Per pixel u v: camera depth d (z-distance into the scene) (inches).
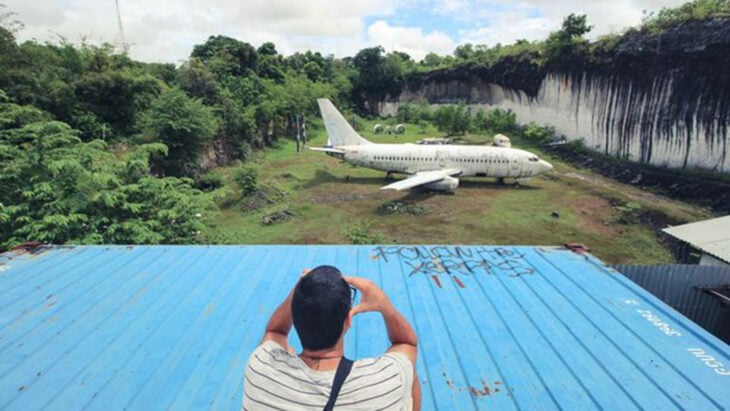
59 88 1111.6
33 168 550.9
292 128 2116.1
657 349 189.2
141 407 153.9
